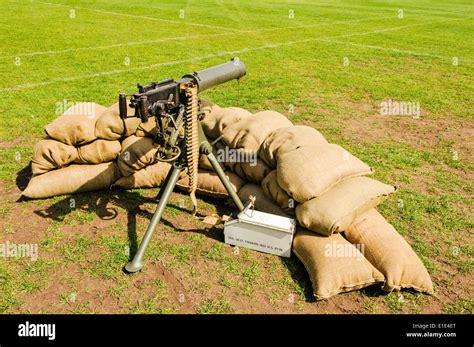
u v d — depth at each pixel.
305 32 17.42
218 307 3.49
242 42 15.05
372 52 14.06
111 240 4.31
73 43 13.95
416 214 4.87
